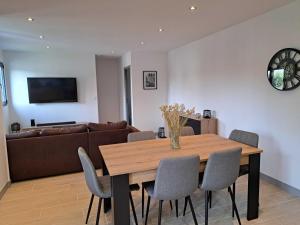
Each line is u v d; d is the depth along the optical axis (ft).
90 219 7.70
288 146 9.34
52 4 8.71
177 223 7.39
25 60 19.54
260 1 8.60
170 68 20.53
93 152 11.91
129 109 22.43
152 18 10.60
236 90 12.18
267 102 10.23
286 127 9.37
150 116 21.17
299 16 8.50
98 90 24.77
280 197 8.95
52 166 11.34
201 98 15.74
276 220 7.45
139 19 10.73
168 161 5.75
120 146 8.07
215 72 13.94
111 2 8.59
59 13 9.75
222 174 6.58
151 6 9.04
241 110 11.89
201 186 6.66
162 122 21.61
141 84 20.52
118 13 9.84
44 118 20.56
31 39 14.74
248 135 8.60
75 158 11.71
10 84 19.20
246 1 8.59
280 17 9.28
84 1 8.46
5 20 10.61
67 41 15.48
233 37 12.12
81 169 11.94
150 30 12.82
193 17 10.50
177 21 11.10
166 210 8.14
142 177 6.20
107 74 25.00
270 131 10.16
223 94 13.32
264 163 10.58
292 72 8.85
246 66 11.34
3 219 7.80
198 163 6.19
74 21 10.91
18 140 10.59
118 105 25.59
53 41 15.43
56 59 20.44
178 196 6.21
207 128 13.94
